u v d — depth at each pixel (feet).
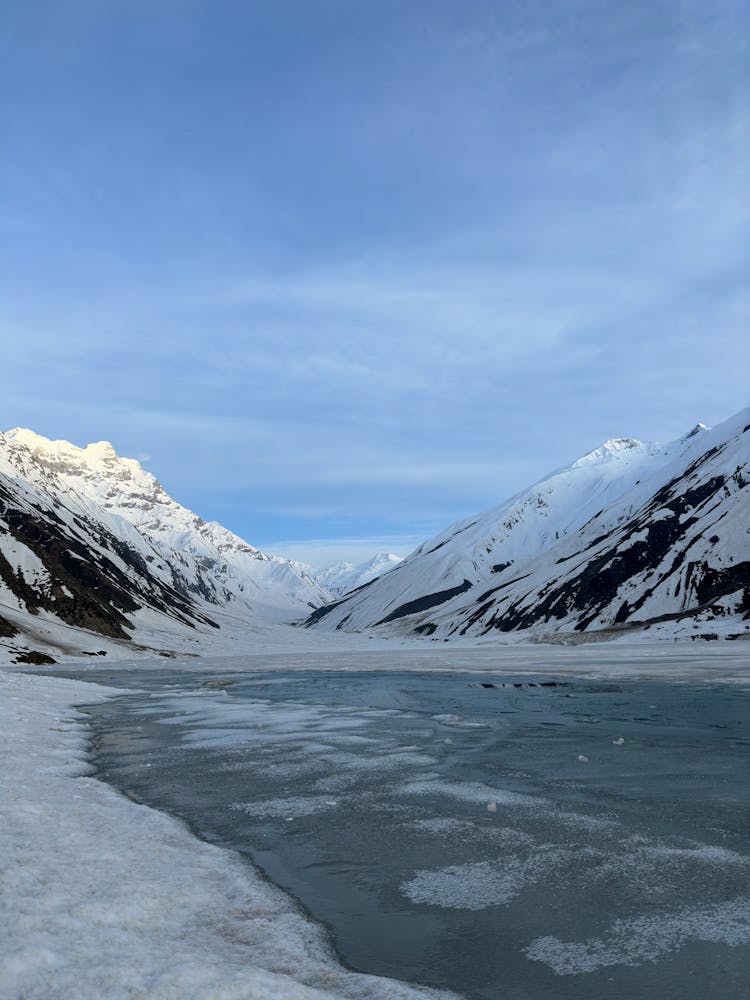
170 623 652.07
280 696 145.89
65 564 595.06
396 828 47.80
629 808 52.26
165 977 25.18
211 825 48.96
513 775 64.39
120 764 70.85
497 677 197.47
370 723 100.17
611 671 207.92
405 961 28.96
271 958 28.27
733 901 34.68
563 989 26.53
